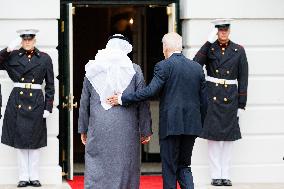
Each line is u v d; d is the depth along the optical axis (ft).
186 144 52.47
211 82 66.08
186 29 68.95
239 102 66.18
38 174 66.59
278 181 69.46
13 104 64.69
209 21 68.44
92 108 50.11
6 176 66.85
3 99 66.64
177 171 52.75
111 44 50.65
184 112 51.70
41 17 66.69
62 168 69.31
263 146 69.26
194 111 51.98
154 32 83.05
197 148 68.08
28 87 64.59
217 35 66.44
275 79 69.31
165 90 51.83
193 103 52.06
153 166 78.13
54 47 67.21
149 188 65.77
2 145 66.69
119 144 49.75
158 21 82.89
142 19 83.10
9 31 66.59
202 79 52.65
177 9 69.56
